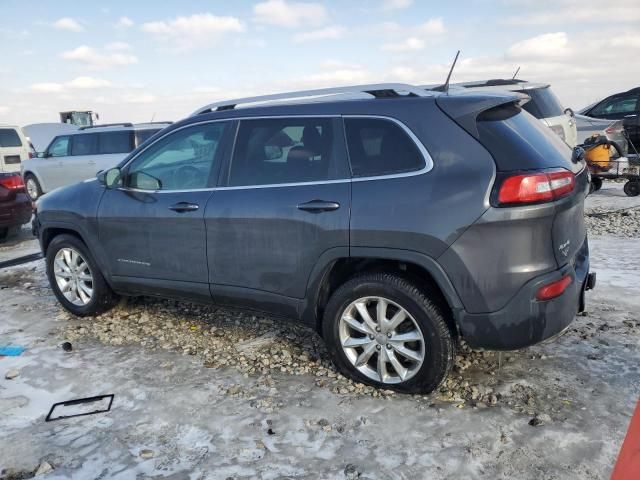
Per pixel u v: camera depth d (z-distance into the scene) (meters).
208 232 3.80
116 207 4.32
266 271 3.61
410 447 2.85
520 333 2.95
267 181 3.60
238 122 3.81
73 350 4.22
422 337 3.17
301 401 3.34
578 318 4.37
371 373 3.44
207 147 3.93
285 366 3.82
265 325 4.56
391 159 3.18
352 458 2.79
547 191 2.87
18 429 3.17
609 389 3.30
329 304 3.43
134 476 2.72
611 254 6.25
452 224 2.93
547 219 2.90
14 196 8.45
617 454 2.71
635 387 3.31
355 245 3.21
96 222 4.45
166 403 3.38
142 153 4.28
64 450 2.95
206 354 4.05
